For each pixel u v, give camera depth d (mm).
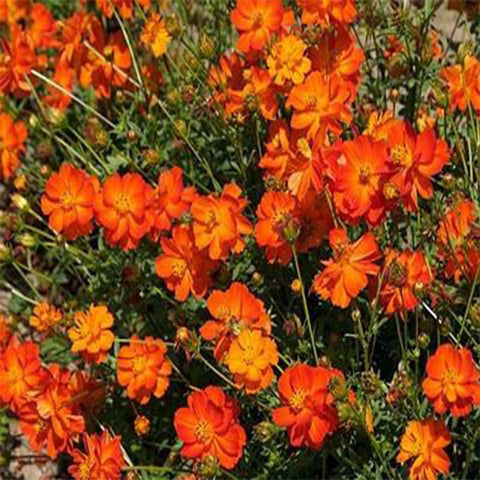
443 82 3988
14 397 3600
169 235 3934
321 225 3467
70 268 4613
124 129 4227
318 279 3262
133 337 3887
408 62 4012
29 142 5004
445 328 3295
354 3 3895
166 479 3848
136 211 3525
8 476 4473
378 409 3482
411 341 3510
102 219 3555
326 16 3623
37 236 4320
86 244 4234
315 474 3787
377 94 4102
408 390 3273
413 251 3488
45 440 3637
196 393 3236
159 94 4578
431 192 3273
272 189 3520
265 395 3604
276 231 3369
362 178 3248
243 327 3191
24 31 4824
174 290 3680
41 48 5016
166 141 4340
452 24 4793
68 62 4590
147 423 3646
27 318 4660
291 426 3188
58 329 4125
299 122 3508
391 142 3236
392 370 3818
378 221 3283
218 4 4324
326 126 3506
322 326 3730
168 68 4453
